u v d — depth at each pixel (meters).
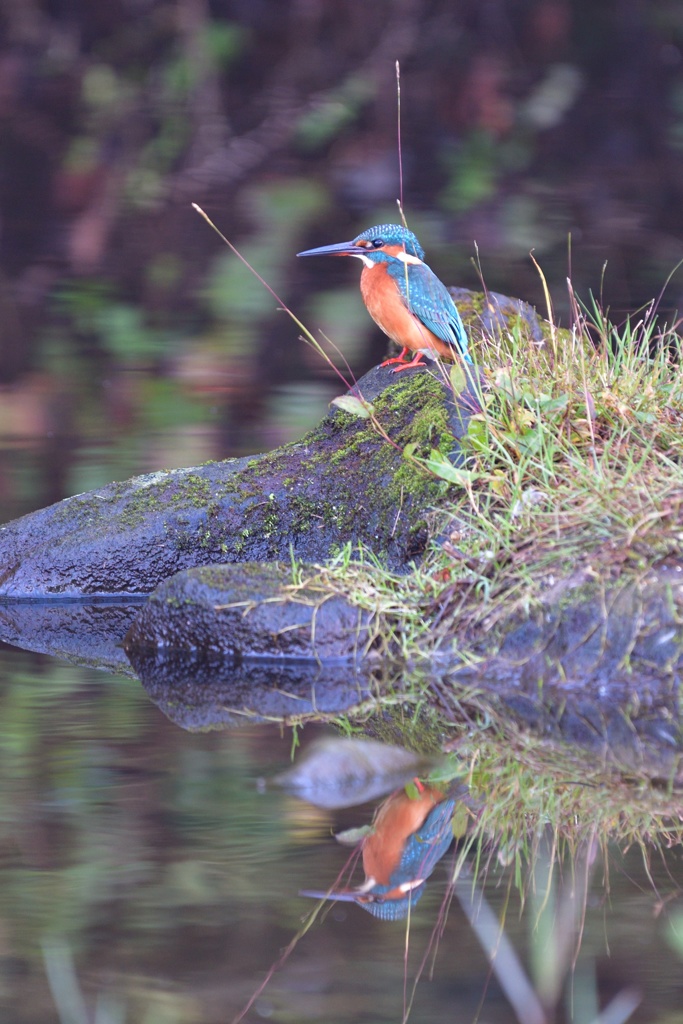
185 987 4.57
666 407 8.78
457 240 22.66
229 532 9.50
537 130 32.28
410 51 33.66
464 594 7.82
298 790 5.96
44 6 34.91
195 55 32.62
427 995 4.46
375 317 10.16
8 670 7.84
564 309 16.97
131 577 9.46
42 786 5.98
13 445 12.98
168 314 19.12
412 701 7.18
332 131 31.53
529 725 6.84
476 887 5.16
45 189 29.06
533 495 8.16
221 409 14.37
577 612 7.31
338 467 9.62
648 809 5.84
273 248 22.88
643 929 4.85
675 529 7.54
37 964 4.71
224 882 5.12
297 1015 4.40
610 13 34.25
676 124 32.94
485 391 9.19
